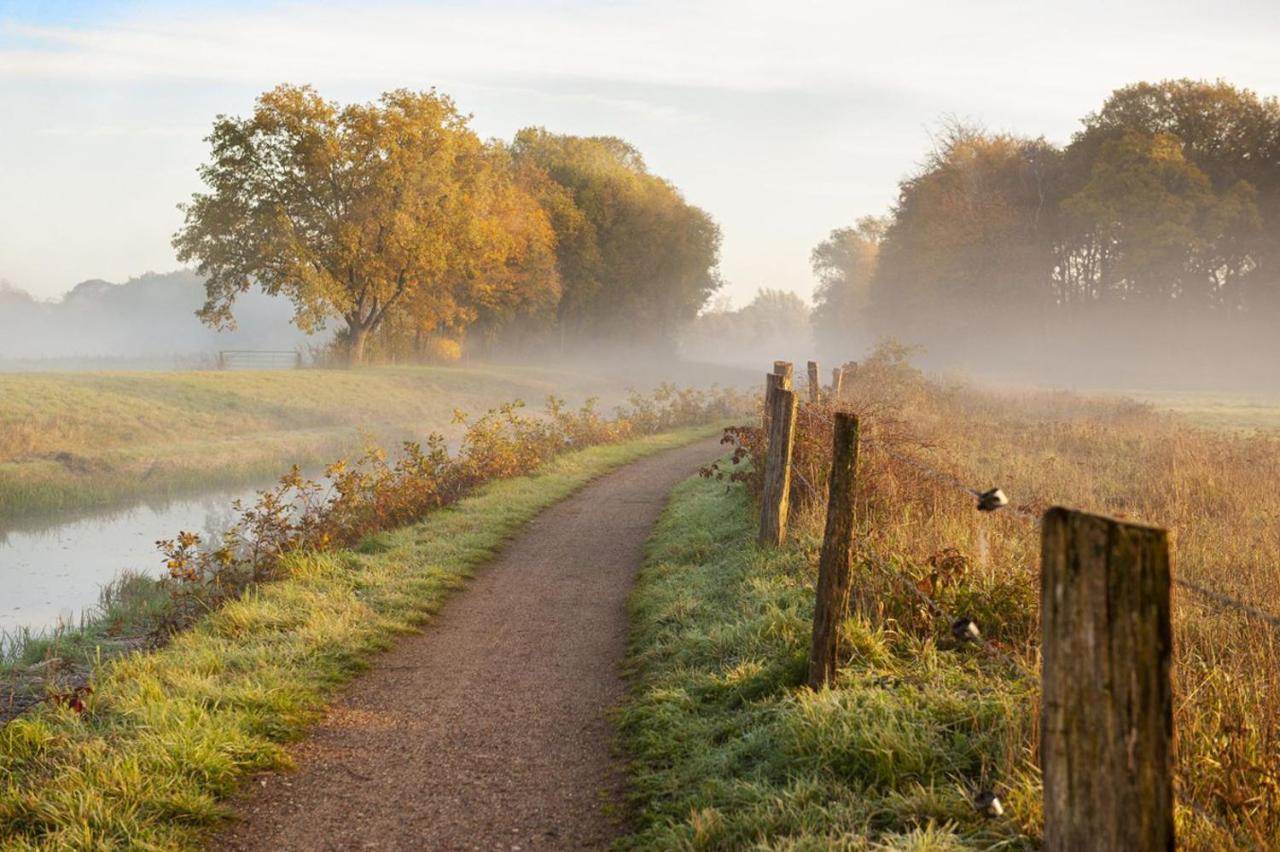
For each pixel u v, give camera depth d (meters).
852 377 26.69
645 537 13.68
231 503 21.14
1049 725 2.55
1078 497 11.60
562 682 7.50
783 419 10.13
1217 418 28.50
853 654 6.32
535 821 5.04
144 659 7.36
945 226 66.56
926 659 6.21
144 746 5.54
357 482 14.81
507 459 19.30
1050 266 68.69
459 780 5.61
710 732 5.86
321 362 51.12
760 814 4.51
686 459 23.53
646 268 85.94
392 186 45.66
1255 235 62.72
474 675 7.74
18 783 5.15
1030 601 6.74
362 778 5.65
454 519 14.59
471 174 50.38
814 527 10.18
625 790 5.38
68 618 11.49
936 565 7.23
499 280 61.59
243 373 40.50
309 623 8.69
